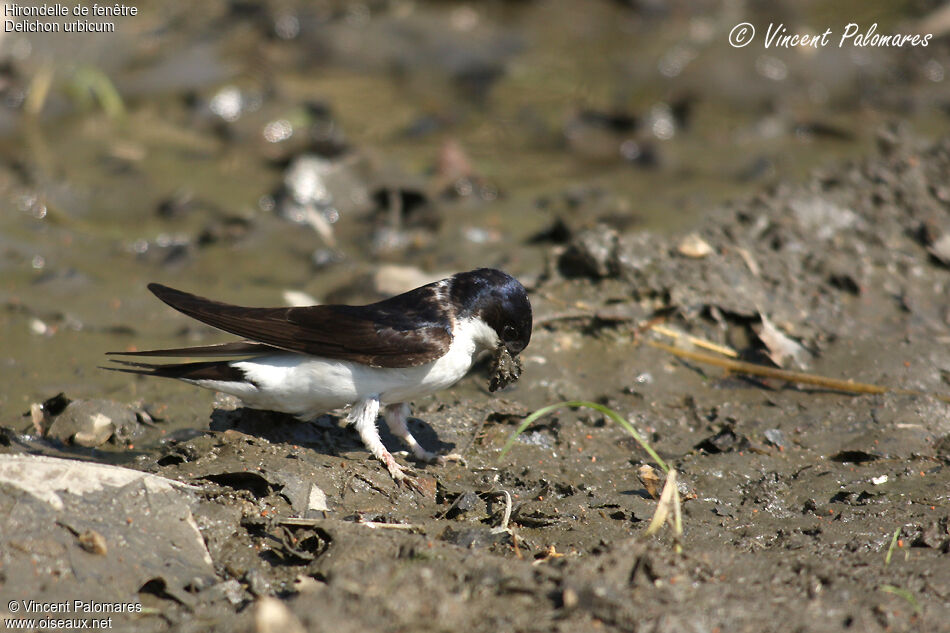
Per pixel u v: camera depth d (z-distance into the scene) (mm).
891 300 12195
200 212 15250
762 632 6355
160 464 8586
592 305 11914
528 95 20328
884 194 13781
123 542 7141
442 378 9102
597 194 15992
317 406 9055
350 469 8742
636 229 14570
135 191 15773
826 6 23234
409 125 18797
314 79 20672
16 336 11570
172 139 17812
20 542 6863
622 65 21250
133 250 14039
